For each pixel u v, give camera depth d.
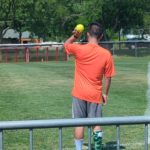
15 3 83.19
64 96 25.98
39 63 61.75
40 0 84.19
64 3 87.81
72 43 12.01
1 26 85.31
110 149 13.69
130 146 14.01
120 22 89.69
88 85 11.76
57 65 55.38
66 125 7.01
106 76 11.91
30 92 27.94
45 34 89.81
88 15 85.56
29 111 20.80
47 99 24.75
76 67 11.88
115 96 25.72
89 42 11.88
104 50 11.86
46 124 6.96
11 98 25.27
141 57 69.50
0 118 19.03
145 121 7.23
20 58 68.12
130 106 21.92
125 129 16.28
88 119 7.09
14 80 35.47
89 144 7.33
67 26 89.50
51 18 87.19
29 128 6.92
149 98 24.77
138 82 33.47
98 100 11.80
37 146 14.19
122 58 68.69
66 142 14.58
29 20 86.00
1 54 68.44
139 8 88.19
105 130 16.09
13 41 118.31
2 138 6.89
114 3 86.06
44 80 35.31
